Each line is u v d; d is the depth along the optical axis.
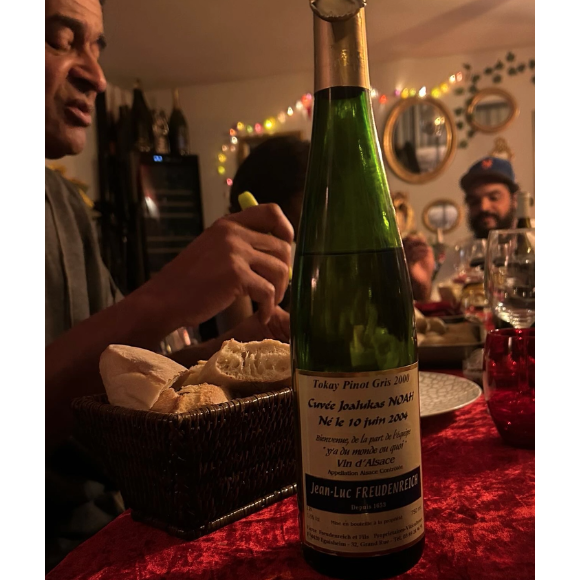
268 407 0.38
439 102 3.83
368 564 0.29
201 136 4.07
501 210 3.46
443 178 3.88
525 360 0.47
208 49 3.30
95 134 3.52
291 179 1.26
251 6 2.70
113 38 3.05
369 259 0.37
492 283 0.72
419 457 0.31
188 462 0.34
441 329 0.97
